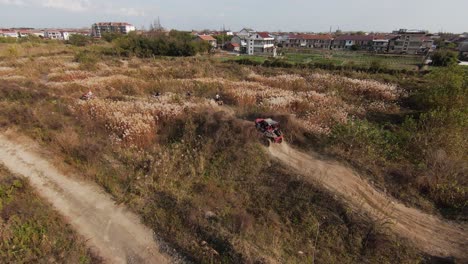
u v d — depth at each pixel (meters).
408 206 8.95
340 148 12.21
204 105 17.30
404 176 10.09
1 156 11.16
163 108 15.16
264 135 12.52
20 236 7.05
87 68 31.98
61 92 20.72
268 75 32.03
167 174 10.02
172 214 8.16
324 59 53.38
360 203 8.88
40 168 10.39
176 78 29.19
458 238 7.64
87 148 11.34
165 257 6.85
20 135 12.91
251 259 6.52
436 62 47.06
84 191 9.23
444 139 11.86
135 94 22.05
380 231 7.66
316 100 19.16
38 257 6.61
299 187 9.26
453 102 16.62
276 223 7.97
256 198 9.03
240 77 31.03
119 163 10.95
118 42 55.19
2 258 6.48
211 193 9.17
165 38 60.06
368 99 21.77
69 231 7.52
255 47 76.38
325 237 7.54
